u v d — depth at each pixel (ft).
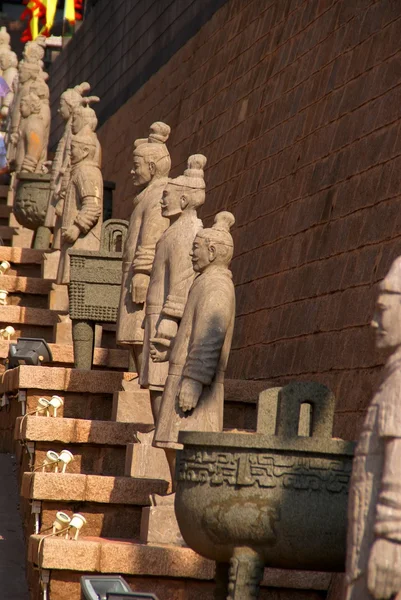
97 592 52.31
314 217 84.94
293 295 85.81
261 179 98.89
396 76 75.72
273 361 86.69
